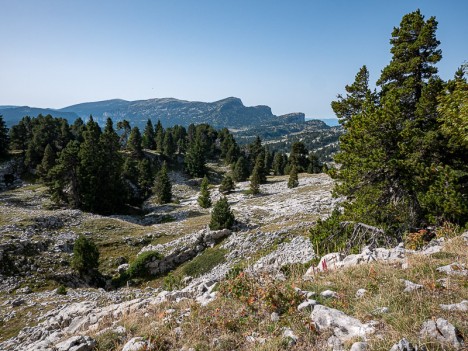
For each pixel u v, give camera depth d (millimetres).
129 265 32719
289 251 25062
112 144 74125
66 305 21406
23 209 49031
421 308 5996
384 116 17188
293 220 38344
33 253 30812
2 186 76812
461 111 14930
